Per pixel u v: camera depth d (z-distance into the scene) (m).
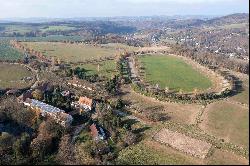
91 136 145.38
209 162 122.38
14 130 152.50
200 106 180.12
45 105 171.25
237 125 126.00
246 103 123.94
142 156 129.88
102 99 190.62
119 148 136.75
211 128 149.62
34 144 134.50
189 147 135.38
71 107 177.50
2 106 169.62
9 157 130.50
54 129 147.88
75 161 127.25
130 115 170.62
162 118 166.50
